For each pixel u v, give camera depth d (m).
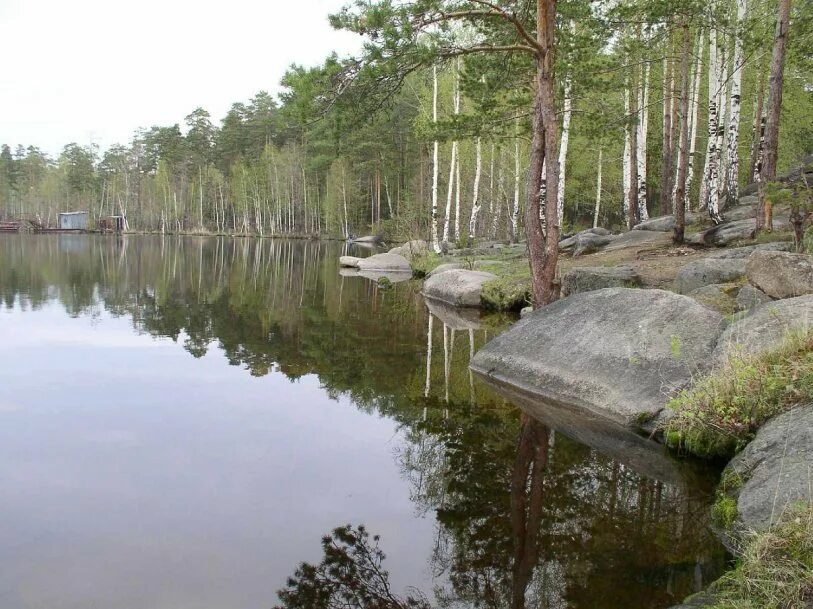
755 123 23.70
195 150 76.81
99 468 5.59
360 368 9.66
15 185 86.94
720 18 14.88
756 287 7.70
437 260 24.61
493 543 4.45
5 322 12.58
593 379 7.32
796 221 9.66
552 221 10.17
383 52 9.26
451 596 3.82
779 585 3.04
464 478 5.56
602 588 3.86
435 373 9.34
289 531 4.57
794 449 4.31
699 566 4.07
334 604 3.68
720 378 5.77
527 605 3.70
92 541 4.33
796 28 15.84
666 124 23.11
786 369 5.41
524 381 8.27
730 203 19.59
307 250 44.62
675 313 7.31
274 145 70.88
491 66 12.66
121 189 80.81
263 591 3.82
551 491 5.29
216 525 4.62
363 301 17.50
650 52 18.02
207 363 9.74
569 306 8.70
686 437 5.88
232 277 23.80
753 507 4.02
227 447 6.21
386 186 50.84
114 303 15.84
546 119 9.98
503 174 35.53
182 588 3.81
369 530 4.63
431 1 9.04
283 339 11.86
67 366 9.25
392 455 6.11
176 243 50.12
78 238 51.72
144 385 8.38
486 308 16.05
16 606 3.56
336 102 9.83
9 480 5.30
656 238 17.69
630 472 5.65
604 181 36.16
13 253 31.70
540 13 9.75
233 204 75.94
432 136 14.57
